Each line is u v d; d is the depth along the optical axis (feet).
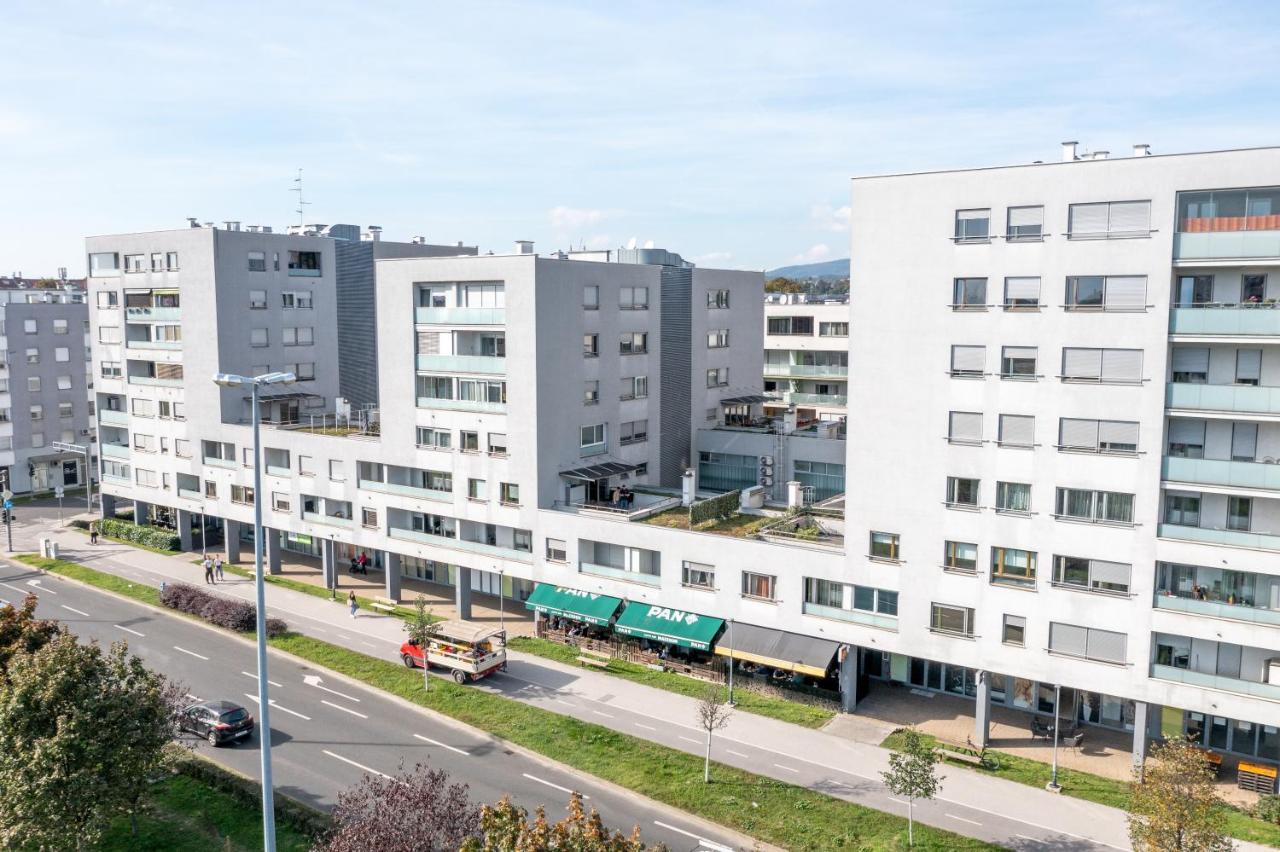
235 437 215.51
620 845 70.49
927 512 131.85
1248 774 118.11
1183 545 115.65
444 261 176.24
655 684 151.43
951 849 104.06
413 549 189.37
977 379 126.52
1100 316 117.80
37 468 308.40
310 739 132.36
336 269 237.04
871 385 134.10
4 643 113.70
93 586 206.49
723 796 115.65
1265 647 111.75
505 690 148.56
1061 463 122.01
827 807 113.29
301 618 184.14
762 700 145.79
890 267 131.03
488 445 176.04
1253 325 110.11
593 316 179.63
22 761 89.76
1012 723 138.72
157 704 99.35
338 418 215.51
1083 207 117.91
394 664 159.63
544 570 171.01
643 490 187.62
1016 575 126.93
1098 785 119.55
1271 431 113.09
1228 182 108.88
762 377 237.25
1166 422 116.88
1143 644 118.93
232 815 110.01
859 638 138.82
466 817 83.46
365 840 79.56
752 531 156.25
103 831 98.02
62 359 312.29
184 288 218.59
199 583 208.23
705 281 213.05
